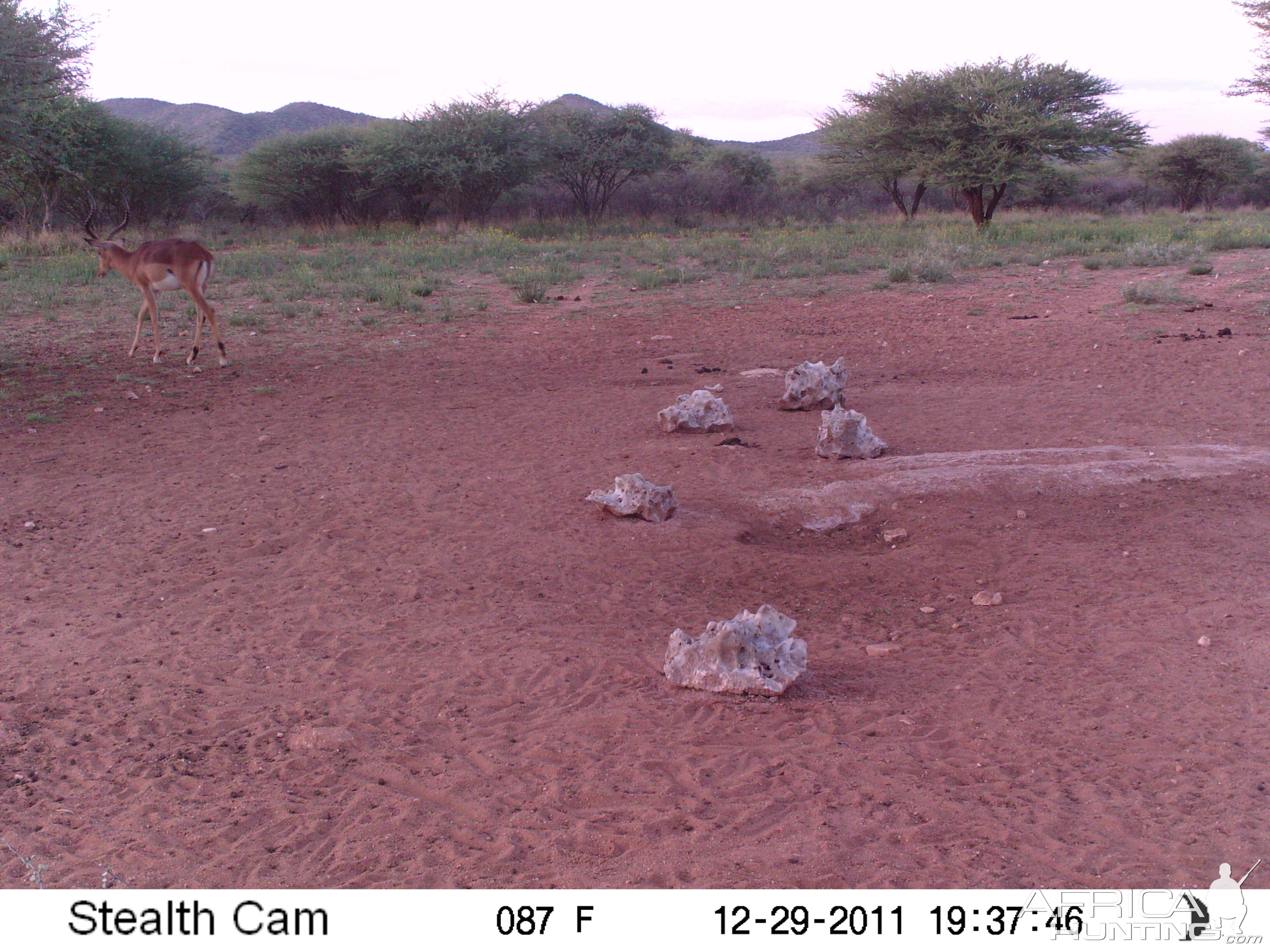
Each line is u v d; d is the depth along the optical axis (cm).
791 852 331
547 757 398
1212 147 4425
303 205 3684
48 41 1312
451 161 3412
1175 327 1427
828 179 4188
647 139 3931
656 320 1670
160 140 3325
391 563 628
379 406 1084
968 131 2973
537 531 689
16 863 325
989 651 506
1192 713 431
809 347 1438
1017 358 1293
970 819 351
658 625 542
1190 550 639
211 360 1320
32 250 2517
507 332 1577
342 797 368
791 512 735
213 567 617
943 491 752
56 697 448
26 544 652
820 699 454
